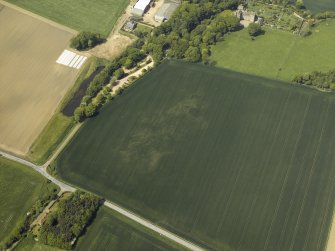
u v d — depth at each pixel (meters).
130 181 176.88
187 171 178.00
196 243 158.88
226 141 186.25
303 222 161.00
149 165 181.12
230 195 170.00
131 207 169.38
